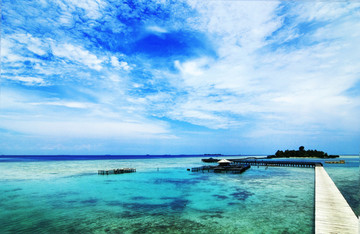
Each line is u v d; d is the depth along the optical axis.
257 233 11.70
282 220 13.65
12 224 13.64
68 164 78.00
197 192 22.58
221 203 17.89
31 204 18.45
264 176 35.41
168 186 26.61
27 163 85.81
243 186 25.70
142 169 53.38
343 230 9.80
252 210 15.80
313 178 32.47
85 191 23.97
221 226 12.79
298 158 121.19
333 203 14.02
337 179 32.16
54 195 22.00
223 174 39.22
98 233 12.07
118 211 16.20
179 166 65.81
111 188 25.69
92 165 72.12
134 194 22.08
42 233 12.17
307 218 13.97
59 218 14.71
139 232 12.12
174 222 13.63
